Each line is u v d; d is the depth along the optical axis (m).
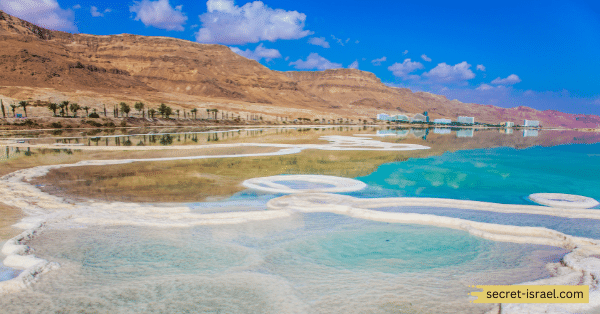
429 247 12.76
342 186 24.48
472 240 13.48
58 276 10.24
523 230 14.52
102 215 16.19
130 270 10.71
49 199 19.59
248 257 11.73
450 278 10.18
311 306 8.58
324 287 9.62
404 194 22.47
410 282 9.95
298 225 15.26
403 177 28.30
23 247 12.28
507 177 29.08
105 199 20.03
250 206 18.72
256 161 35.56
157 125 112.44
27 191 21.59
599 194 23.44
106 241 13.12
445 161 38.03
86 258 11.58
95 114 102.12
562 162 39.25
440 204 19.38
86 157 37.47
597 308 8.26
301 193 21.70
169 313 8.32
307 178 26.94
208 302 8.82
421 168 32.91
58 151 42.34
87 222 15.24
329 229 14.73
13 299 8.95
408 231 14.53
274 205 18.70
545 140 83.75
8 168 30.27
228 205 18.94
